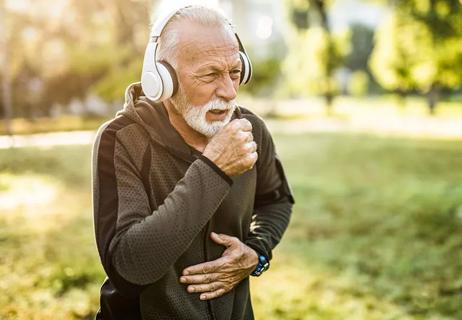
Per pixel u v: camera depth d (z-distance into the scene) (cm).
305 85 3161
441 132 1950
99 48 1559
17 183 768
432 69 2233
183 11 137
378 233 584
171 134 142
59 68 1762
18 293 350
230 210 149
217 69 135
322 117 2992
